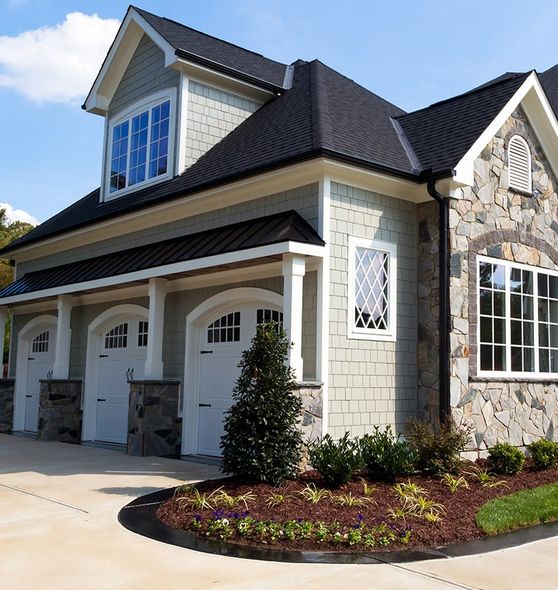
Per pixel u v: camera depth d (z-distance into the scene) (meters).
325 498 8.09
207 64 14.53
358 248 11.07
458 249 11.65
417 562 6.10
